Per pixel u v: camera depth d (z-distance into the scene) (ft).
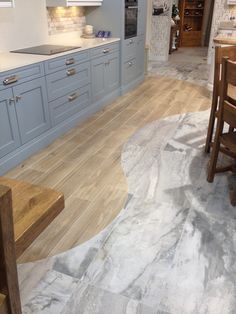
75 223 6.70
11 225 2.06
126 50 15.42
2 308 2.38
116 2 13.85
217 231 6.45
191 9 33.91
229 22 21.65
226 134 7.68
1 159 8.41
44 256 5.82
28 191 3.32
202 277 5.39
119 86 15.76
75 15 13.98
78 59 11.26
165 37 25.52
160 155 9.75
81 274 5.46
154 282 5.30
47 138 10.37
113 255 5.86
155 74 21.17
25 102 8.90
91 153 9.89
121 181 8.31
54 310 4.83
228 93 7.30
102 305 4.91
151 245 6.09
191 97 15.87
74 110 11.84
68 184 8.17
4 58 9.16
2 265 2.19
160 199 7.52
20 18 10.77
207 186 8.09
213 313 4.78
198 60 26.73
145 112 13.65
